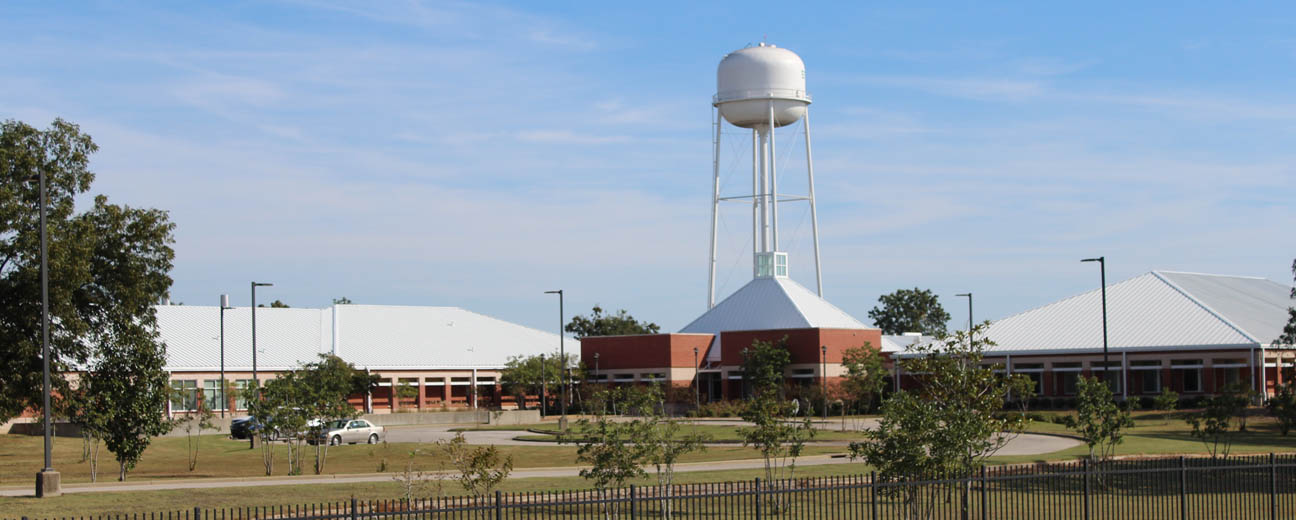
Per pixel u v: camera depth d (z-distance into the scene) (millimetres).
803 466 43875
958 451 28703
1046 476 27672
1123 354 92000
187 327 98125
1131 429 65500
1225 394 46406
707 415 92625
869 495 34312
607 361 107812
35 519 29891
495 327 114562
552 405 103750
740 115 107500
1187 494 34625
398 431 78562
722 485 36688
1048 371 95312
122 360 44719
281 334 101562
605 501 25359
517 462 49812
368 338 104625
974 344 30828
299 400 47500
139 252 52750
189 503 33312
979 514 30922
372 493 35719
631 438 36250
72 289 48375
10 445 62906
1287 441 56250
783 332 99812
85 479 44281
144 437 47500
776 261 114750
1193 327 92312
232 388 84312
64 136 51344
